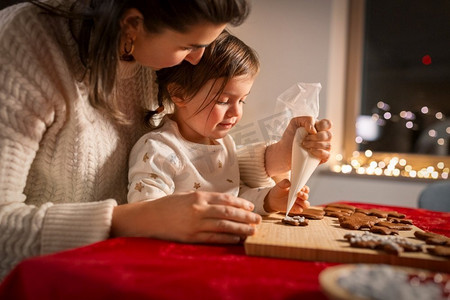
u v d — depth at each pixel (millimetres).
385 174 2465
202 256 619
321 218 917
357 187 2438
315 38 2402
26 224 684
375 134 2633
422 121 2535
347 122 2678
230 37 1025
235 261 603
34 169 855
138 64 985
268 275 539
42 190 885
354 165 2621
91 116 871
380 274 425
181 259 590
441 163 2479
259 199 985
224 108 1000
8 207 700
